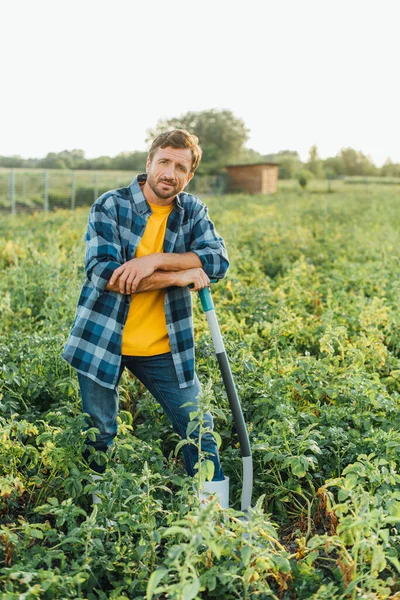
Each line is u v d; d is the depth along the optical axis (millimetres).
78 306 3381
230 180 53875
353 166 118250
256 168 52750
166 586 2391
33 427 3586
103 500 3109
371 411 4344
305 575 2824
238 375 4605
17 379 4328
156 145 3213
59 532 3287
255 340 5684
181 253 3305
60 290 6926
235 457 3814
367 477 3436
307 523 3496
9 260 10164
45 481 3531
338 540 2844
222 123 87625
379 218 18891
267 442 3592
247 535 2836
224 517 2912
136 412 4637
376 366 5395
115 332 3293
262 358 5355
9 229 15297
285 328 5816
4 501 3344
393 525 3213
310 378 4570
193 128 87938
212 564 2797
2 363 4691
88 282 3359
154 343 3367
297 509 3676
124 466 3523
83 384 3402
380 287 8016
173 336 3346
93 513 2875
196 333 5895
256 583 2689
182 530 2318
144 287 3199
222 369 3295
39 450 3896
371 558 2836
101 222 3258
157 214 3344
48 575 2566
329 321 6090
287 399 4207
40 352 4691
